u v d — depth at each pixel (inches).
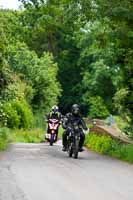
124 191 982.4
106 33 1982.0
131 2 1824.6
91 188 1003.9
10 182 1045.8
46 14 2089.1
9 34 2292.1
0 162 1439.5
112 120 3791.8
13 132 3272.6
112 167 1412.4
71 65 6894.7
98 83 4495.6
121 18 1868.8
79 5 1925.4
